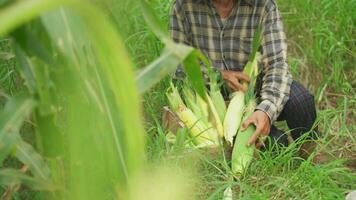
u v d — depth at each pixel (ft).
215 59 10.75
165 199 3.04
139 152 3.07
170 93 10.48
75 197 3.40
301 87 10.45
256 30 10.17
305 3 15.15
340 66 13.91
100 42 3.05
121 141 3.69
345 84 13.37
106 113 3.71
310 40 14.71
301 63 13.69
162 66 4.10
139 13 12.82
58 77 3.93
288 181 9.11
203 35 10.64
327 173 9.23
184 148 9.15
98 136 3.70
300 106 10.29
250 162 9.46
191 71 4.67
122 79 3.02
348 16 14.76
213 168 9.53
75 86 3.65
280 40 10.24
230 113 10.12
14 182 5.03
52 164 4.76
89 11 2.90
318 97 13.43
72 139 3.45
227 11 10.37
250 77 10.40
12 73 8.71
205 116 10.20
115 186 3.78
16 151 5.22
